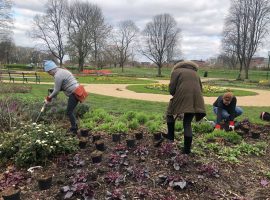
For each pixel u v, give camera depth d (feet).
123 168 10.69
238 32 103.40
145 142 13.67
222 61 168.14
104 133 15.35
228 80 93.50
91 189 9.19
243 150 12.88
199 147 12.94
